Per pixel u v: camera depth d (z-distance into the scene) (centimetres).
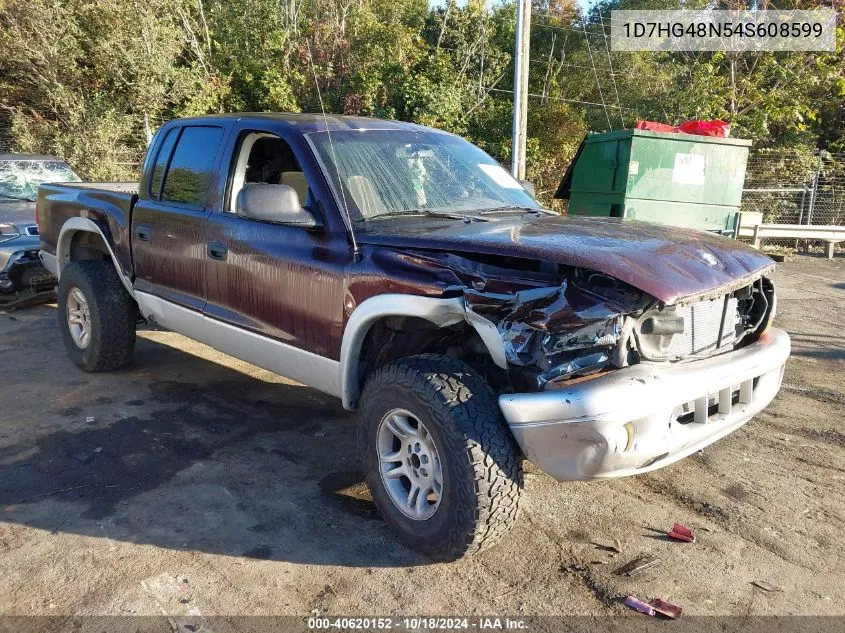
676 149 918
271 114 410
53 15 1485
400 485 312
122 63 1522
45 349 611
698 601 271
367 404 309
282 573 285
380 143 383
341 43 1839
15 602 263
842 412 482
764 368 309
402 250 304
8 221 737
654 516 337
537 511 341
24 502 338
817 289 976
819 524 330
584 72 2272
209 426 440
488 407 273
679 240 308
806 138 1623
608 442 248
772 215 1496
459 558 283
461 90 1773
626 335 264
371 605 266
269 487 360
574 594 274
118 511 331
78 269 520
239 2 1897
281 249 351
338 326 325
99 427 433
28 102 1622
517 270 276
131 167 1520
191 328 429
